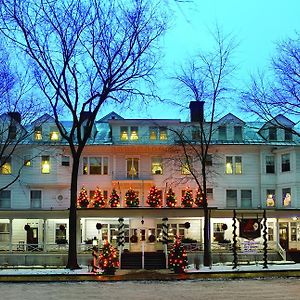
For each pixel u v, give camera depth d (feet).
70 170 163.43
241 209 154.61
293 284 89.30
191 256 144.05
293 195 158.71
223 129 168.35
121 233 131.13
